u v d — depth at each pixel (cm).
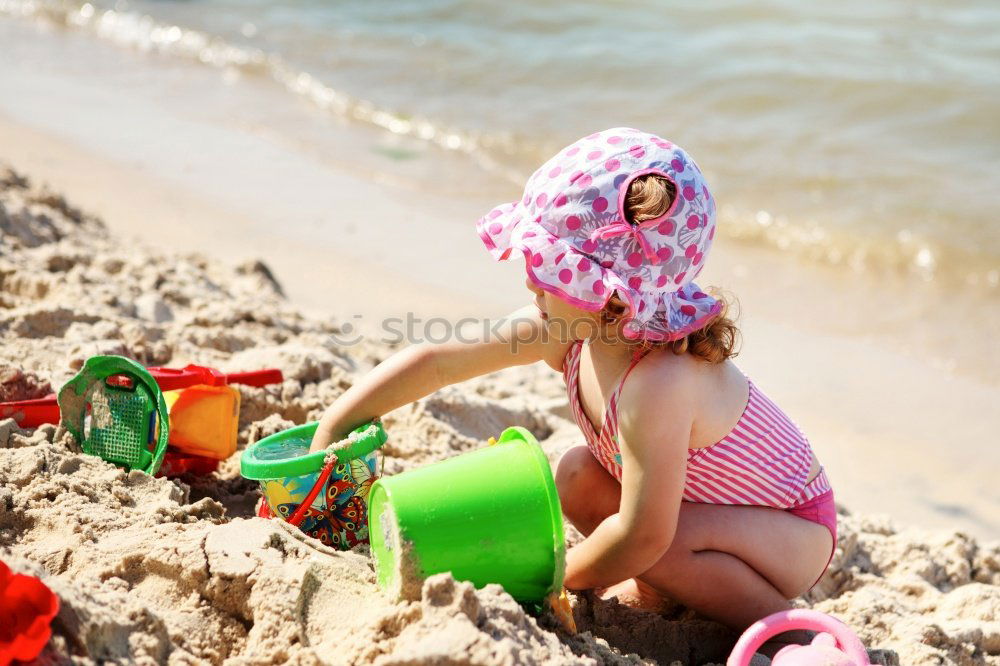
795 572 407
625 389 380
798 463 414
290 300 869
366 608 353
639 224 360
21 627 299
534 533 355
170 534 379
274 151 1304
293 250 994
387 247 1023
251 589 353
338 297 894
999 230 1141
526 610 370
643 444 373
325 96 1554
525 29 1916
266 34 1873
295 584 352
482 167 1315
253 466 403
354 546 418
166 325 651
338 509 415
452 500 351
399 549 341
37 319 598
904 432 779
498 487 357
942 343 933
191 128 1360
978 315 991
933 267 1085
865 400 824
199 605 354
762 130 1432
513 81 1647
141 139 1284
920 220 1169
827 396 827
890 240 1130
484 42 1839
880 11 1994
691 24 1928
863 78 1583
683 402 376
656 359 381
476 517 350
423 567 343
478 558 349
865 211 1195
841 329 954
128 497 411
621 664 355
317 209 1115
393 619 330
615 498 424
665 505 372
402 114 1482
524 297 919
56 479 409
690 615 422
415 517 346
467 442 549
